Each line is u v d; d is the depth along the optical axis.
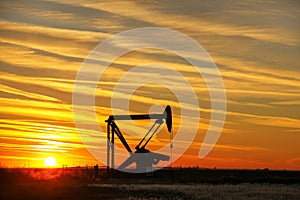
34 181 56.25
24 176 56.66
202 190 48.53
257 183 64.19
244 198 42.41
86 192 45.50
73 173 63.53
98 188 49.50
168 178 71.38
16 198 40.03
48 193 43.81
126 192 45.94
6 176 55.31
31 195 42.16
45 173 59.94
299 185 58.53
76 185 52.66
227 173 93.69
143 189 49.00
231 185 56.97
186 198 42.22
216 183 63.88
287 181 68.44
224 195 44.59
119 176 70.38
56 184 52.72
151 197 42.06
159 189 49.06
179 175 78.69
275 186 55.91
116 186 52.47
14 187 47.56
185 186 53.84
